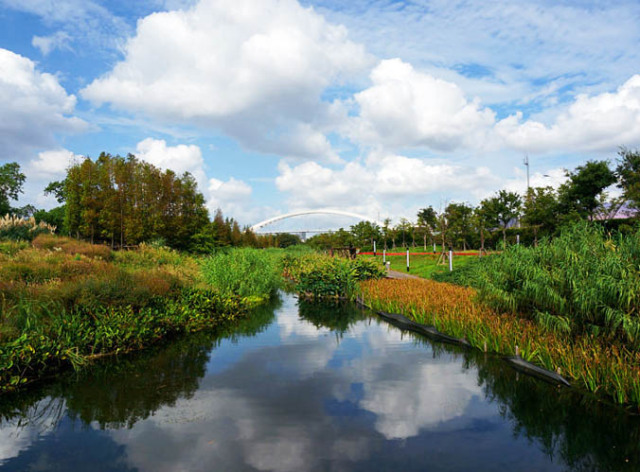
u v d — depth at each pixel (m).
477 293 12.72
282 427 5.58
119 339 9.44
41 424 5.69
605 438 5.26
